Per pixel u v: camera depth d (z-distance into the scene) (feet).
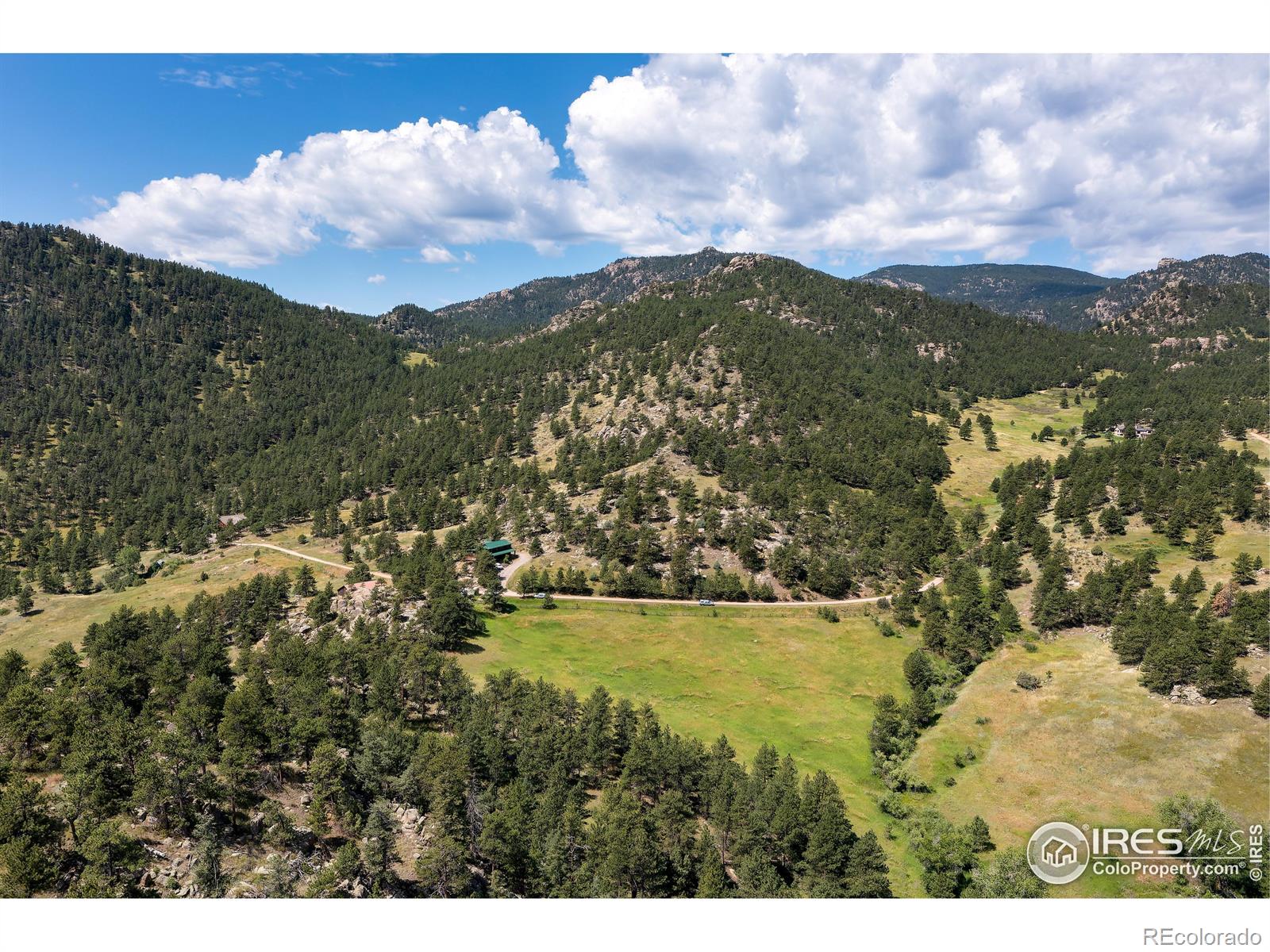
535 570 619.26
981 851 281.95
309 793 251.19
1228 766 309.22
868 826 312.50
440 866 212.84
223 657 359.25
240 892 192.65
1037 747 355.77
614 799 256.93
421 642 394.93
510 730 316.40
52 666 343.05
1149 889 247.50
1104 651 437.17
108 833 188.24
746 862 238.48
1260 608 402.52
